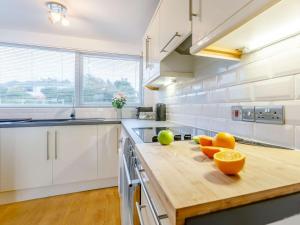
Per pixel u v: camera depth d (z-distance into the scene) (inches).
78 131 78.4
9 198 70.4
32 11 70.5
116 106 98.9
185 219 12.5
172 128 55.3
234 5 22.7
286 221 15.4
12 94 89.4
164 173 18.7
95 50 98.9
